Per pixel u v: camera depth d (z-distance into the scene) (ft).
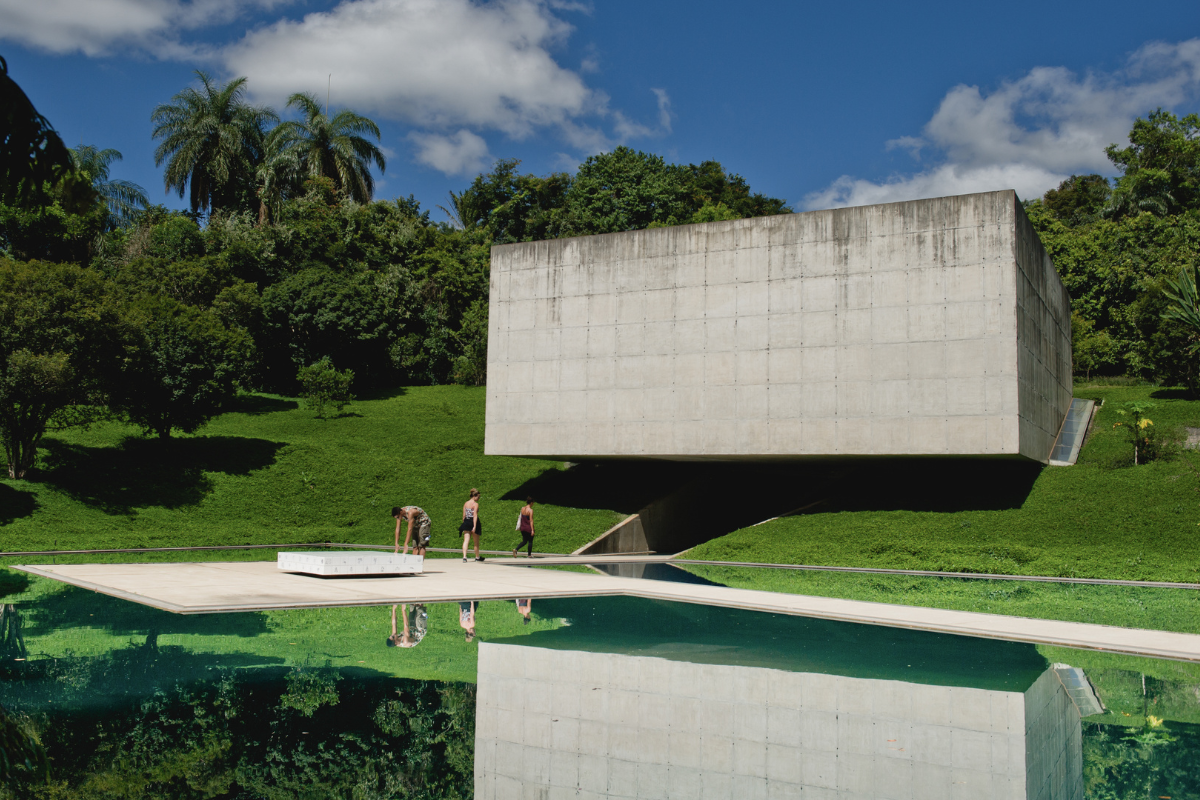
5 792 13.03
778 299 79.05
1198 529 65.92
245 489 92.68
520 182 199.52
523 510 71.00
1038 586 52.49
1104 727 20.61
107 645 27.61
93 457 92.79
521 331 89.97
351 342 145.07
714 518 104.17
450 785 16.53
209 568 52.65
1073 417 102.53
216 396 98.89
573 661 27.27
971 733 20.72
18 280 75.46
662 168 188.44
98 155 165.17
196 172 168.14
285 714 20.52
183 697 21.68
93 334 78.28
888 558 66.23
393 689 23.24
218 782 16.02
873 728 21.20
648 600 42.75
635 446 83.61
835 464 92.89
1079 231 172.45
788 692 24.14
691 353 82.07
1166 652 28.63
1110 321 150.10
